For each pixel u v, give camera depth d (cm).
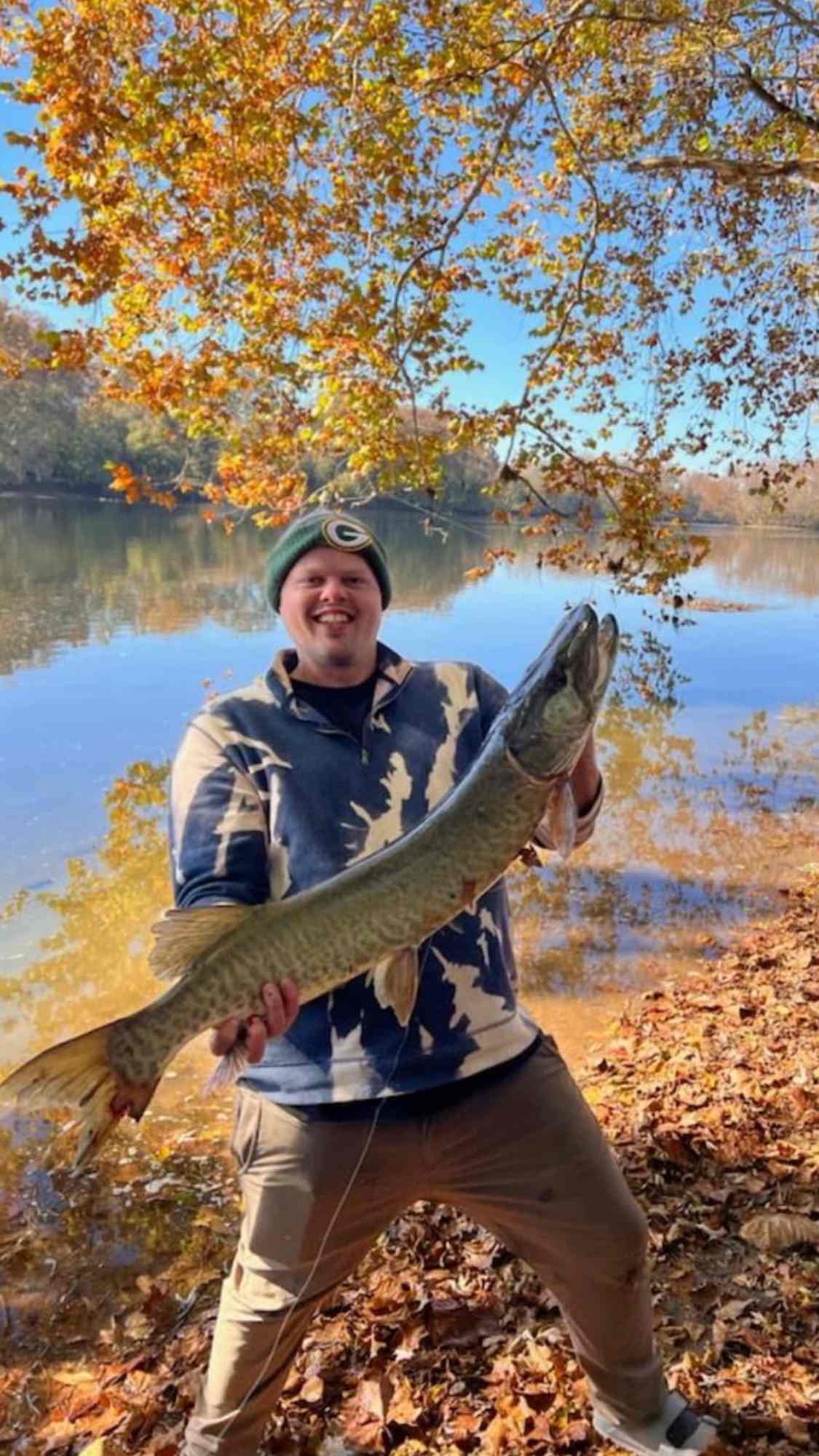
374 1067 229
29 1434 297
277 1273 236
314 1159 230
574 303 841
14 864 851
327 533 243
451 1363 310
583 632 217
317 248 836
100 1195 432
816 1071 495
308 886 234
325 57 743
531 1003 632
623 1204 245
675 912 780
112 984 652
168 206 766
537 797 222
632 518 901
